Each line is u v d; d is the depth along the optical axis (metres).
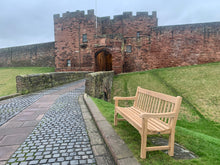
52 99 7.29
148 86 14.26
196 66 19.73
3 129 3.83
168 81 15.01
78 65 23.80
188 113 8.80
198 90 11.83
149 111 3.47
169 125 2.63
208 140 3.35
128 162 2.30
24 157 2.62
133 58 23.06
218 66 18.00
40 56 31.41
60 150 2.86
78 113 5.20
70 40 23.98
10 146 3.00
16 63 34.66
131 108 3.89
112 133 3.36
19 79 8.48
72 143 3.13
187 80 14.46
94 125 4.12
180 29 22.27
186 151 2.75
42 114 5.04
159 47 22.86
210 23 21.36
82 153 2.77
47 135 3.50
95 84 8.45
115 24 25.98
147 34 24.75
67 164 2.45
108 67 31.70
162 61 22.92
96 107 5.48
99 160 2.53
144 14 24.64
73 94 8.60
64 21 24.11
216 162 2.38
